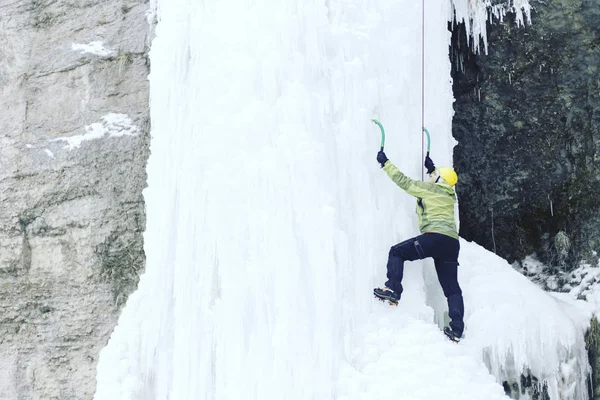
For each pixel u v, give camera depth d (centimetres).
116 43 932
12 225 927
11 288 923
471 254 841
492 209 1009
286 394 721
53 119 940
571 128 977
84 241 891
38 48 972
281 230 755
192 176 795
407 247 741
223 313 757
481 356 766
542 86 984
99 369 806
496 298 793
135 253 868
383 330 736
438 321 793
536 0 977
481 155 1006
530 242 1003
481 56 995
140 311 813
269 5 819
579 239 966
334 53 815
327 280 741
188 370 766
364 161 791
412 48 846
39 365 894
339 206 771
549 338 798
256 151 780
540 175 992
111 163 895
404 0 857
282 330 731
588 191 966
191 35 849
